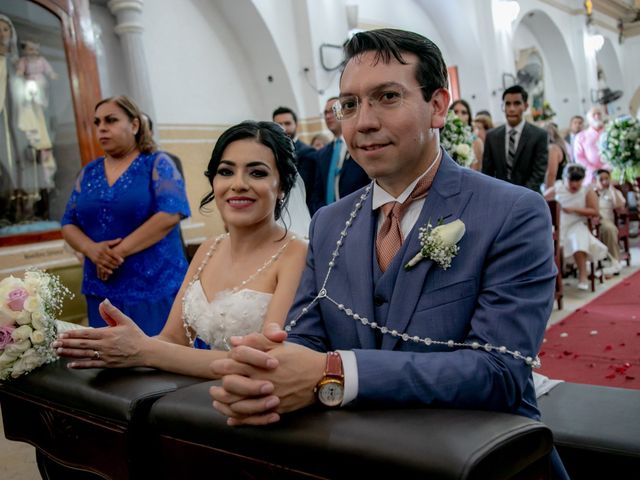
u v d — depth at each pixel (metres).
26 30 4.97
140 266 3.01
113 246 3.01
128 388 1.43
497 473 0.92
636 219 8.62
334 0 8.48
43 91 5.09
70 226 3.16
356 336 1.44
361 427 1.01
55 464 1.89
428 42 1.36
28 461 3.00
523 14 13.48
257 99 8.17
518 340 1.25
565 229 6.62
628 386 3.56
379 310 1.41
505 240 1.32
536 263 1.31
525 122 5.54
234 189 2.08
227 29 7.75
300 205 2.91
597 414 1.77
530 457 0.98
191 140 7.20
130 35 6.27
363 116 1.35
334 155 4.82
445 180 1.43
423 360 1.19
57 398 1.55
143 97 6.29
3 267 4.67
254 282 2.14
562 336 4.76
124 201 3.02
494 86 12.08
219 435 1.15
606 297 6.07
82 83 5.20
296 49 8.10
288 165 2.16
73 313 4.91
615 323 5.02
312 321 1.54
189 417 1.21
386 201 1.48
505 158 5.59
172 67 7.04
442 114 1.42
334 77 8.44
